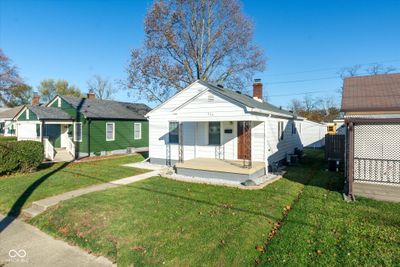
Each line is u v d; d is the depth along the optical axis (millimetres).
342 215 5961
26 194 8367
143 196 7750
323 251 4320
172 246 4629
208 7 23344
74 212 6473
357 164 8781
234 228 5289
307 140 26000
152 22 22531
